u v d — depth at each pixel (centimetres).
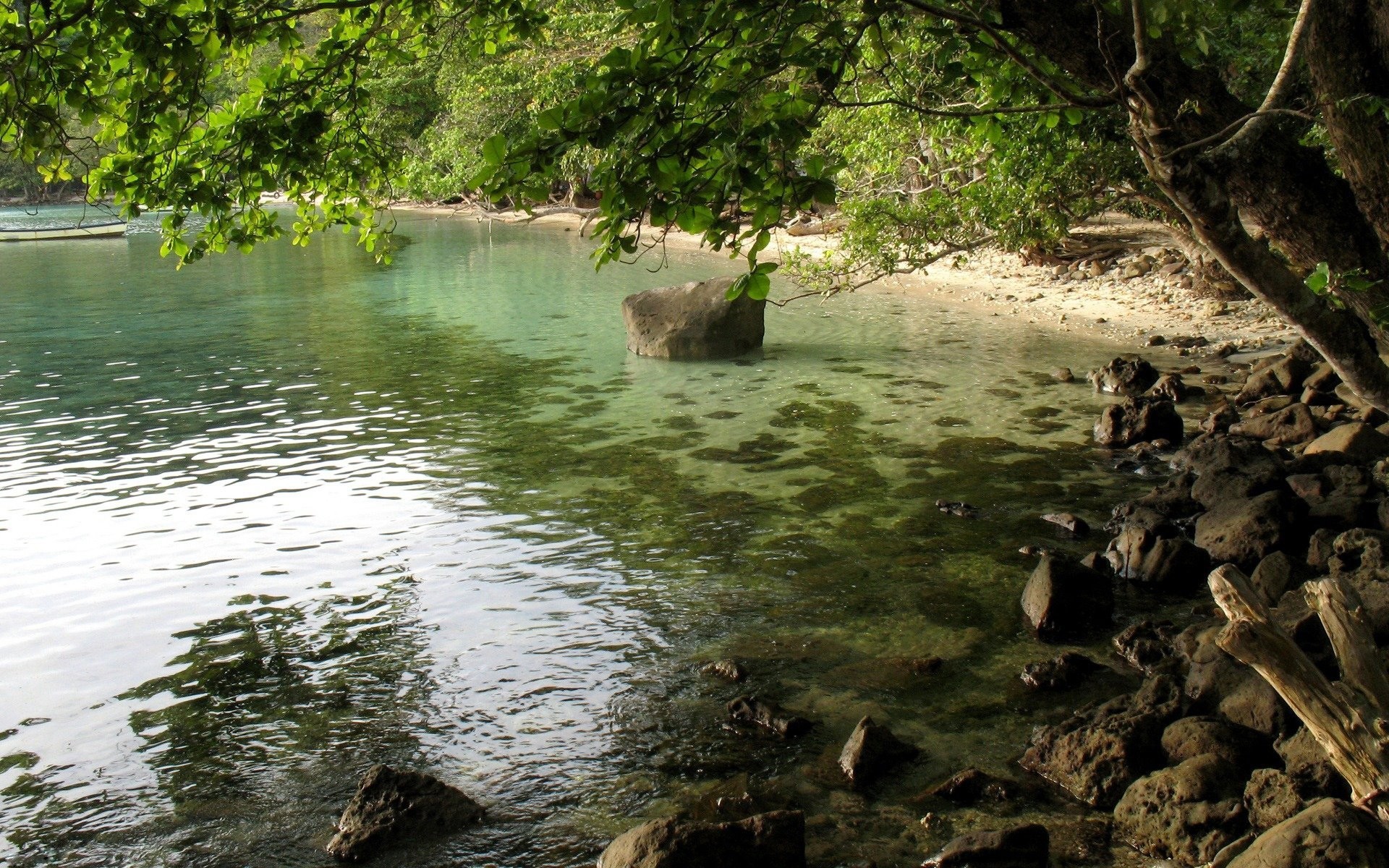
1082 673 824
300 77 912
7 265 4384
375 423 1708
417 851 644
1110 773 667
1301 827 511
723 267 3769
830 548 1118
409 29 1062
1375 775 506
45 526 1250
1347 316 714
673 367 2095
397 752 759
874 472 1376
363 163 1027
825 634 919
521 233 5562
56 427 1705
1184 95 767
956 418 1638
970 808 664
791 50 590
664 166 539
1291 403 1561
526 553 1135
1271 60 1344
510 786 711
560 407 1781
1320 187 785
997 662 859
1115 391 1766
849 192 2444
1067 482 1314
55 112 711
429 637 942
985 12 728
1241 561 1004
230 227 922
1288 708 675
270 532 1220
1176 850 600
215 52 746
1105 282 2753
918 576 1036
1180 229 2327
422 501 1318
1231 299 2416
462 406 1808
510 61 4031
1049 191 1875
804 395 1823
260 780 729
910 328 2430
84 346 2439
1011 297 2752
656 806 684
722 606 984
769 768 718
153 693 857
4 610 1018
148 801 707
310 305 3088
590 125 531
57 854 653
